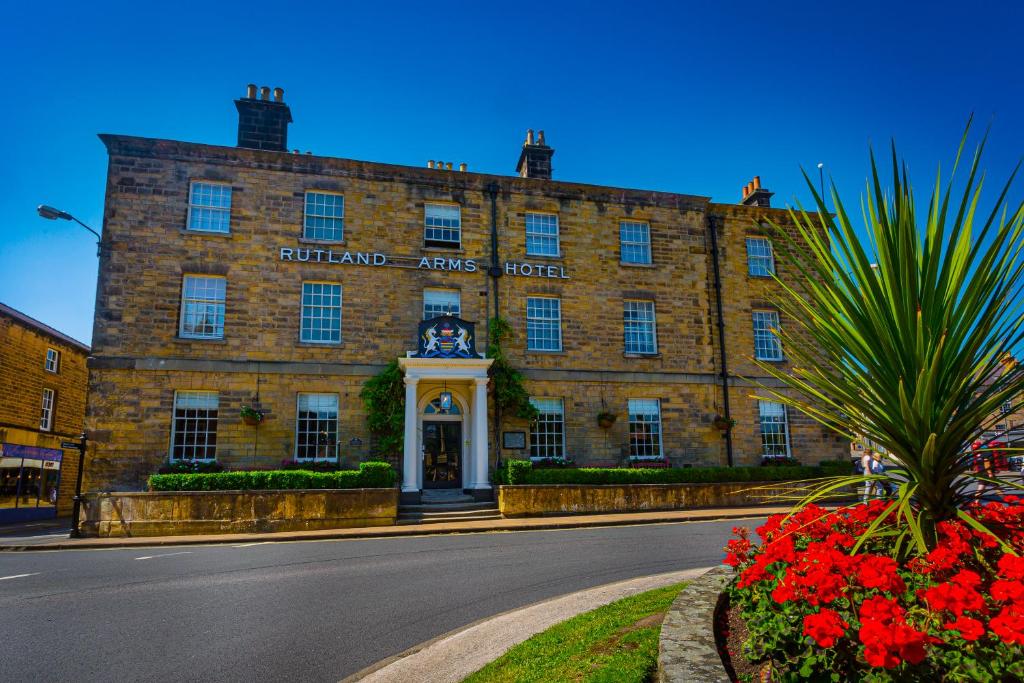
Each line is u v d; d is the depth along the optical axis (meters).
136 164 18.97
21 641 6.44
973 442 3.73
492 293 21.03
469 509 17.69
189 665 5.72
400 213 20.77
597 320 21.86
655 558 10.54
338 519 15.96
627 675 4.15
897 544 3.69
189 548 13.17
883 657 2.74
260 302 19.16
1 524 23.28
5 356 23.97
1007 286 3.46
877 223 3.67
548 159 23.58
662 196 23.38
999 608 3.24
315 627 6.88
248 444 18.30
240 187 19.61
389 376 19.20
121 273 18.34
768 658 3.75
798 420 23.03
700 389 22.34
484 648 5.80
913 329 3.52
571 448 20.73
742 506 19.25
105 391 17.67
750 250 24.20
